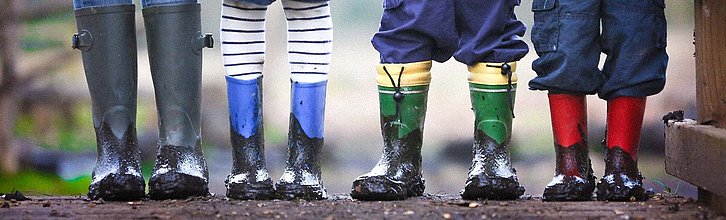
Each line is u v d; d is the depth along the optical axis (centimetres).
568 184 440
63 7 1365
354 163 1312
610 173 443
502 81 447
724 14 405
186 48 446
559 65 438
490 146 448
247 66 450
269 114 1486
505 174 445
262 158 453
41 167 1294
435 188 1128
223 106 1459
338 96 1520
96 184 441
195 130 453
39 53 1431
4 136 1253
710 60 415
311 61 450
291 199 443
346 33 1611
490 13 445
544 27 441
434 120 1414
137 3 1386
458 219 383
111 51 445
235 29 448
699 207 414
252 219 383
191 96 450
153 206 419
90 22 445
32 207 421
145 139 1344
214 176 1223
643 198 439
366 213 397
